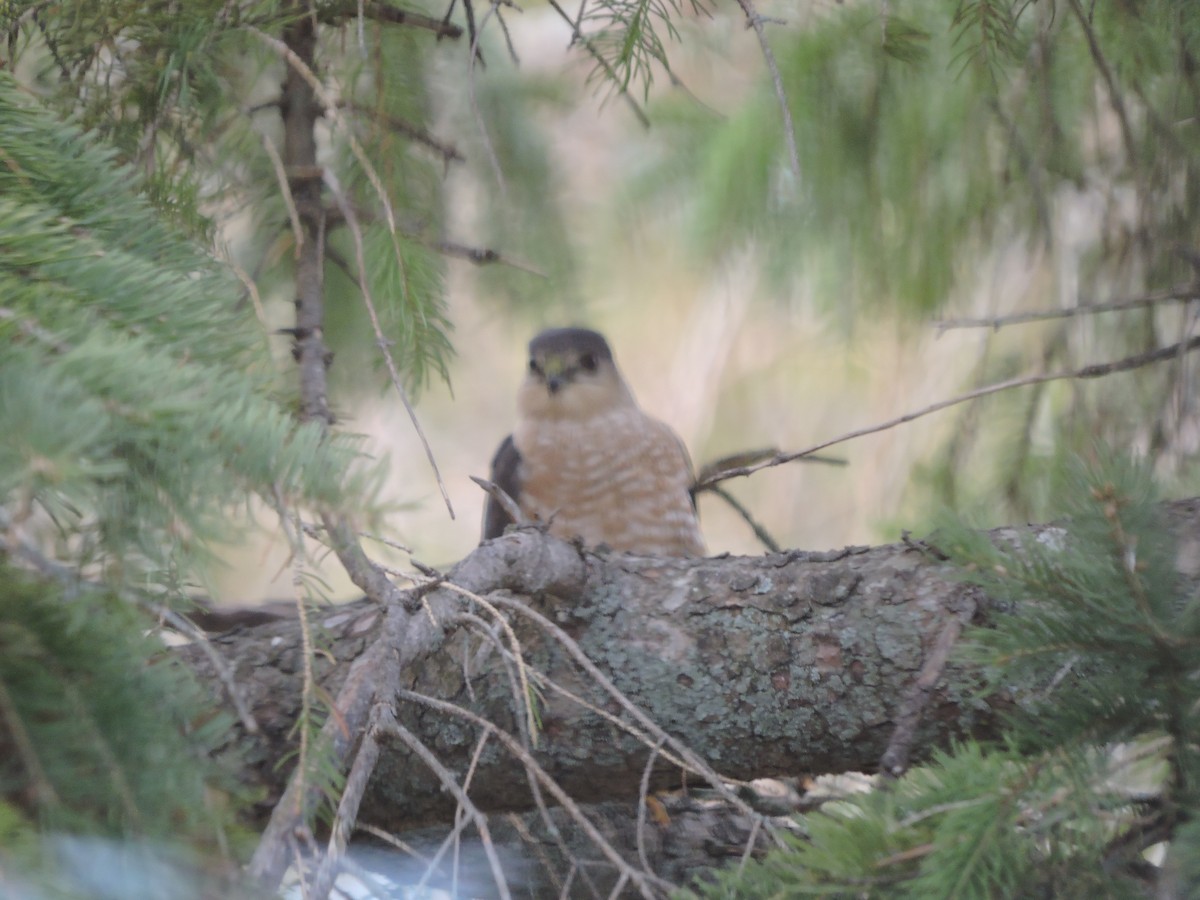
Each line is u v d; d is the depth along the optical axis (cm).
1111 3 553
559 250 730
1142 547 349
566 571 476
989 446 700
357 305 698
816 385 1066
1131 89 604
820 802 461
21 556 274
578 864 423
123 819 289
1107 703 348
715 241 735
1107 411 655
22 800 287
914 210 681
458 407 1166
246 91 545
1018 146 618
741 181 693
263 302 648
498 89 703
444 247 560
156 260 392
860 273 719
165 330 322
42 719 299
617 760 479
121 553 277
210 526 278
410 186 599
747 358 1088
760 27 418
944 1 610
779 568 488
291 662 488
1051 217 665
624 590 491
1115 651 349
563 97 746
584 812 530
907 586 468
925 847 322
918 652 455
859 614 467
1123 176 635
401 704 480
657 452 821
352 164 560
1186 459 611
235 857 299
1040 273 701
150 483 276
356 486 288
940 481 691
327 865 305
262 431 285
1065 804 327
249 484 282
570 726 476
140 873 279
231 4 489
